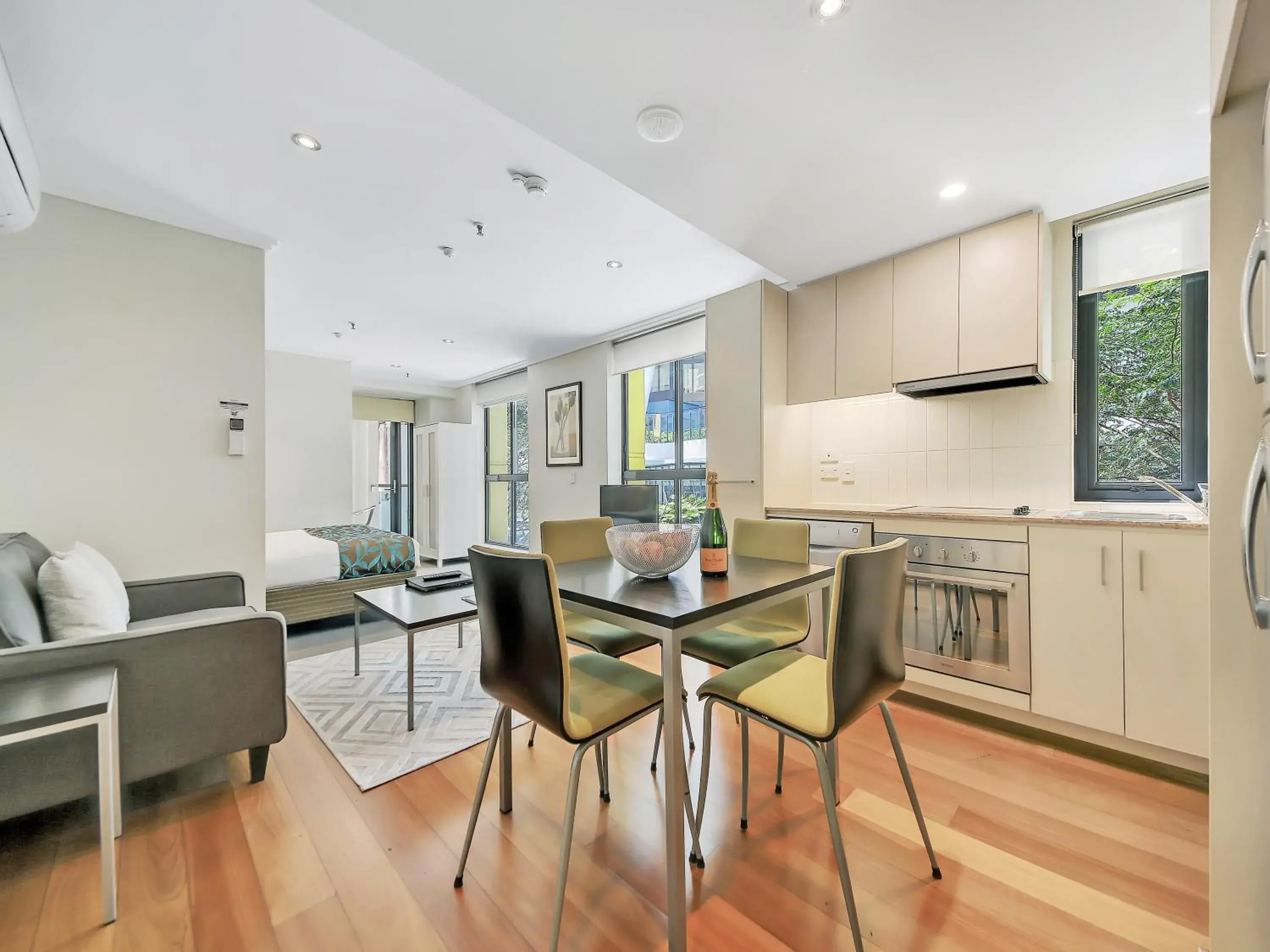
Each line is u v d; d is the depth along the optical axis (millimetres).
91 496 2482
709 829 1561
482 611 1274
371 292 3787
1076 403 2475
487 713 2357
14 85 1714
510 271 3402
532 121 1747
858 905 1276
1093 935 1188
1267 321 855
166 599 2404
